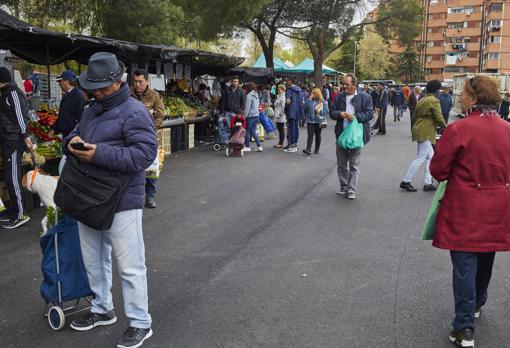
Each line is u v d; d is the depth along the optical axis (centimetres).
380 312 422
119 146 342
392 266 528
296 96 1380
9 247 579
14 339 373
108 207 335
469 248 352
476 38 10769
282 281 487
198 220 700
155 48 1136
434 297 452
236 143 1302
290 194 866
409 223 693
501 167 353
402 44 3634
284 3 2900
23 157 684
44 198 548
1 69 631
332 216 725
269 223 687
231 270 515
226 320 406
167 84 1590
